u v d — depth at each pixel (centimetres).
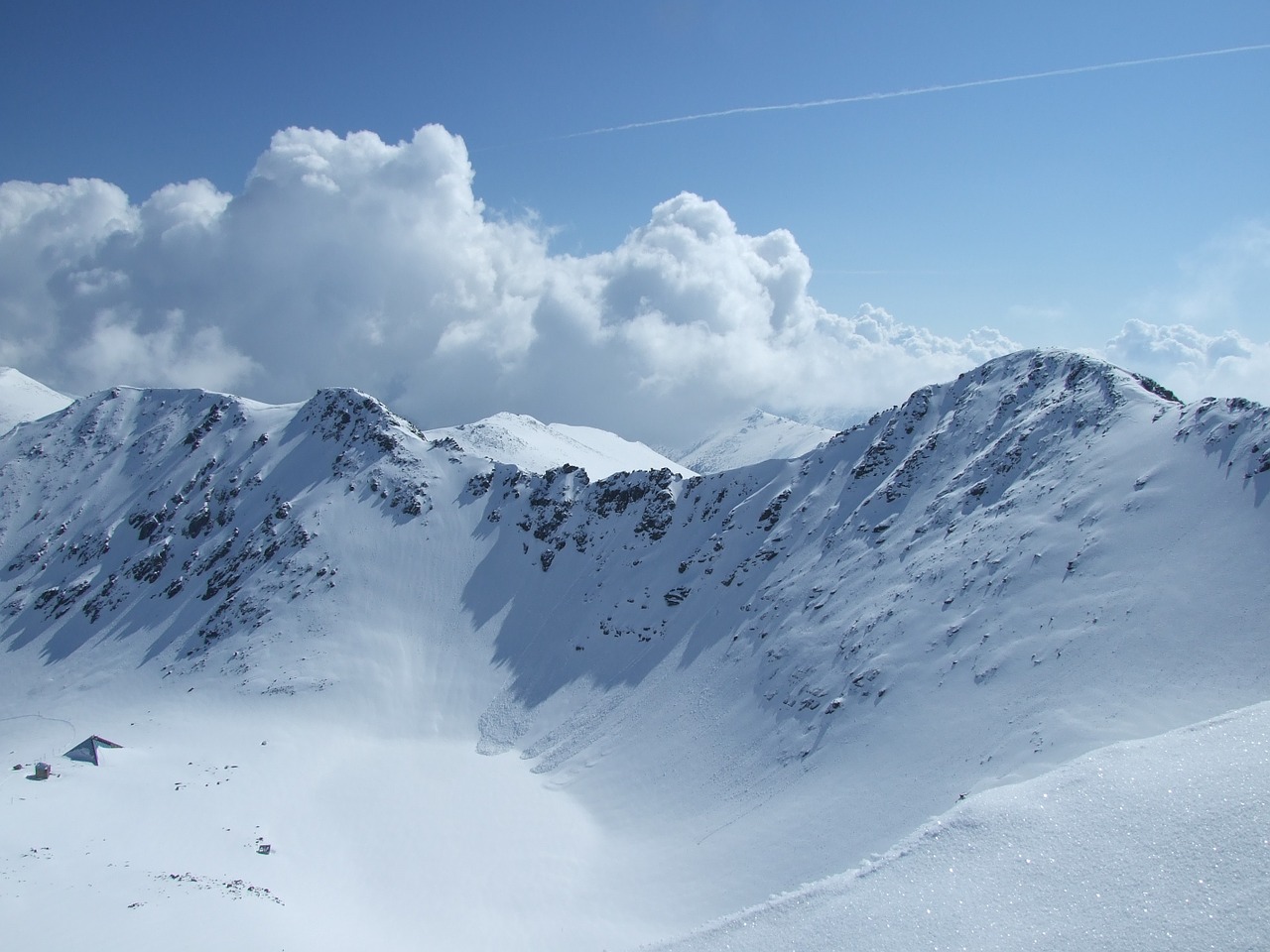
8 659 12938
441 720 10500
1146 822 1838
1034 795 2098
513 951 5531
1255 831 1680
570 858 7062
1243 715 2178
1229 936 1462
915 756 6253
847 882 2031
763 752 7694
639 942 5372
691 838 6888
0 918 4172
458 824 7750
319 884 6288
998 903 1744
